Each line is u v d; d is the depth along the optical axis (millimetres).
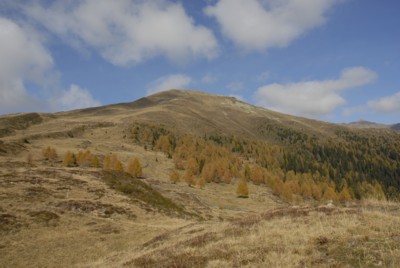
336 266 10156
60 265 25953
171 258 14492
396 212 18656
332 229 14477
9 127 195375
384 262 9891
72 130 189125
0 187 43688
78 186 50750
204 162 163875
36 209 37844
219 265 12242
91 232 34719
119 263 17406
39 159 117625
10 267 24875
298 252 12250
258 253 12883
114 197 49250
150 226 39312
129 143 185375
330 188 144500
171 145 189000
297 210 21562
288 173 191250
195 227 26609
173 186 105688
